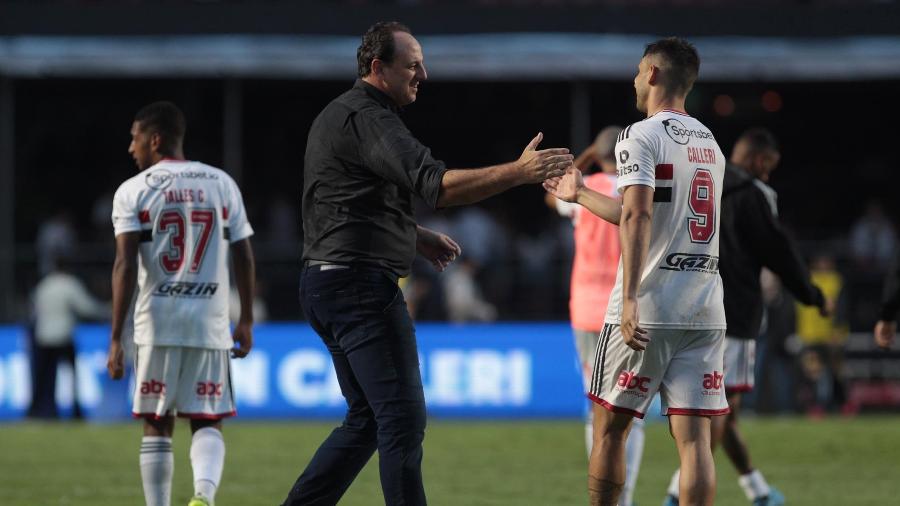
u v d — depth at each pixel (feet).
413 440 65.46
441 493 101.35
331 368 183.93
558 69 215.51
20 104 248.93
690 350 67.15
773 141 91.66
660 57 68.49
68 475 112.78
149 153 80.79
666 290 66.23
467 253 222.07
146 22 214.90
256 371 183.42
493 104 259.39
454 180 62.03
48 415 180.14
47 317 179.73
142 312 78.74
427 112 260.01
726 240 90.17
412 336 67.10
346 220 66.54
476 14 215.51
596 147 90.48
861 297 220.02
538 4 216.95
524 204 254.88
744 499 98.94
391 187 66.95
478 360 186.91
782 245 89.45
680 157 66.23
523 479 110.22
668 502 89.45
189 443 133.69
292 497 70.33
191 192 79.41
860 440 141.38
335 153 66.54
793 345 190.49
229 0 217.77
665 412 68.13
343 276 66.33
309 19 215.51
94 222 243.81
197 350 78.95
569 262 224.53
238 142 228.02
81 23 214.48
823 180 265.75
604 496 68.64
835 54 218.18
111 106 251.19
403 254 67.56
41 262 222.28
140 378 78.59
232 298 189.78
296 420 181.06
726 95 260.62
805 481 110.01
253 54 214.28
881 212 242.99
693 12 217.97
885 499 99.35
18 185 248.73
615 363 67.41
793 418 181.06
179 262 78.79
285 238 233.14
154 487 77.97
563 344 187.42
